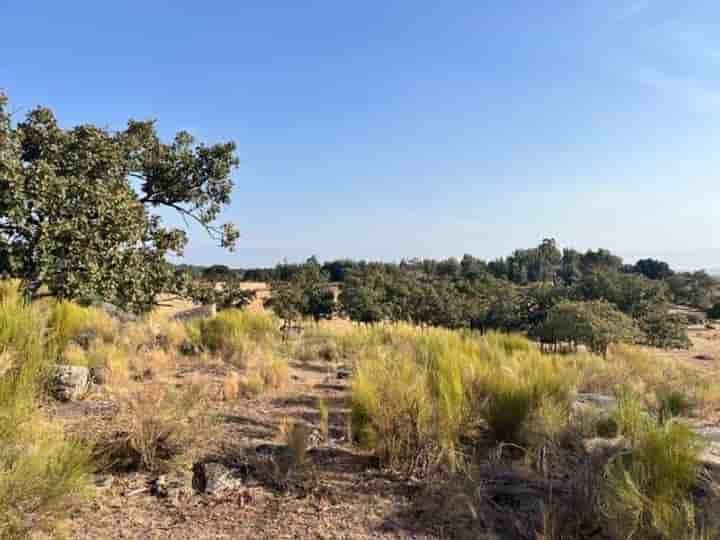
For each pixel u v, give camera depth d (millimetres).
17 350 3381
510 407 4254
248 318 10031
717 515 2750
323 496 3232
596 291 57531
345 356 9391
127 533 2686
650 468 3053
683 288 108688
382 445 3742
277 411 5090
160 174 13617
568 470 3635
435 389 4527
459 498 3162
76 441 3000
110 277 8531
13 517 2295
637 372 9047
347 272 56156
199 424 3824
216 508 3029
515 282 120250
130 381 5770
